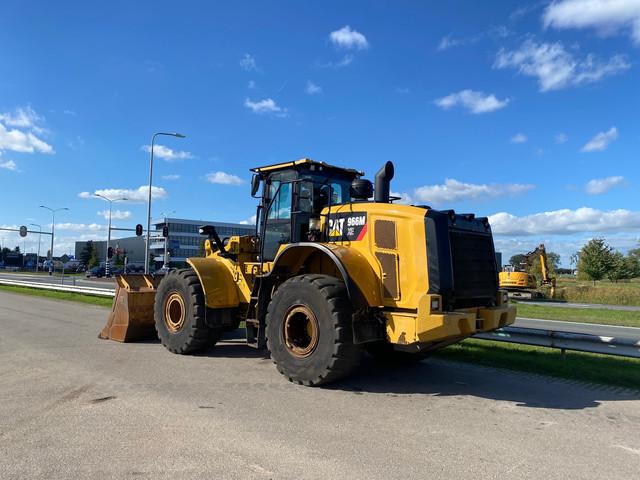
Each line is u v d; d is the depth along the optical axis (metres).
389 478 3.58
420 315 5.69
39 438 4.29
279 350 6.49
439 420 4.98
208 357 8.11
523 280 30.34
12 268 121.12
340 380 6.58
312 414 5.08
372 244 6.33
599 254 41.94
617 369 7.30
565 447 4.28
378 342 7.04
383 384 6.48
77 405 5.27
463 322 5.84
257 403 5.44
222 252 8.55
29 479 3.50
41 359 7.69
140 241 117.81
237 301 8.14
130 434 4.40
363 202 6.70
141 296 9.55
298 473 3.63
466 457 4.01
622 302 30.05
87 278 55.69
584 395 6.05
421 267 5.89
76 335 10.22
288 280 6.57
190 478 3.53
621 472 3.78
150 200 35.72
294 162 7.48
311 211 7.48
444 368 7.55
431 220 5.94
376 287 6.19
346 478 3.56
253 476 3.57
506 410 5.38
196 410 5.14
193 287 8.16
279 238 7.64
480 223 6.80
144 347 8.94
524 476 3.67
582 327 14.77
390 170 6.89
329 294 6.10
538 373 7.23
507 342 8.62
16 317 13.50
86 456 3.91
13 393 5.73
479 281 6.46
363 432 4.56
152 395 5.69
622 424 4.95
